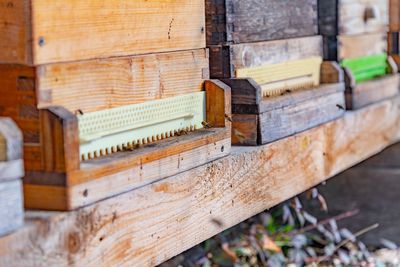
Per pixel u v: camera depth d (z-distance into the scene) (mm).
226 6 2404
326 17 3229
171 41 2102
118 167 1764
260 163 2445
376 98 3555
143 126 2000
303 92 2812
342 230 4809
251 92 2451
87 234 1657
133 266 1825
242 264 4648
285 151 2621
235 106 2488
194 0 2199
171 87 2119
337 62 3234
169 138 2102
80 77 1747
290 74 2859
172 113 2131
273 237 4711
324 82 3150
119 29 1875
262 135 2480
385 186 5246
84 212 1649
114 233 1751
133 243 1823
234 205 2305
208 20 2441
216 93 2287
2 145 1443
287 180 2641
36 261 1507
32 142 1642
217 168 2205
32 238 1494
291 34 2867
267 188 2498
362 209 5207
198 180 2109
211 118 2309
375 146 3516
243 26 2506
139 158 1843
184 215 2045
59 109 1640
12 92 1652
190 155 2076
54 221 1558
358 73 3506
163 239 1949
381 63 3779
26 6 1593
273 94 2723
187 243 2062
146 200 1870
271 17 2695
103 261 1712
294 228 5195
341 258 4676
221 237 4621
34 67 1622
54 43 1660
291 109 2684
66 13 1689
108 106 1851
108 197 1735
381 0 3713
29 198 1643
